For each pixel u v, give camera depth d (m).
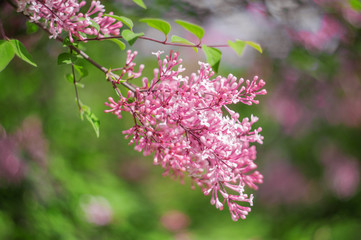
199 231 8.48
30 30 2.18
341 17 4.54
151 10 3.84
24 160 4.55
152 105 1.80
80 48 2.16
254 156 1.94
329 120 6.71
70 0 1.79
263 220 8.12
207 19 4.37
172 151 1.78
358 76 5.64
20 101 5.00
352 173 7.18
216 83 1.87
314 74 4.81
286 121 7.15
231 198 1.83
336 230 7.88
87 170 5.88
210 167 1.87
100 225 4.94
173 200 10.88
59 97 5.97
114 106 1.81
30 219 4.22
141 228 5.62
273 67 5.95
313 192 7.69
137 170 10.06
